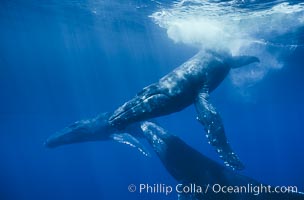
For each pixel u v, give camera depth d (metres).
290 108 77.25
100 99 99.19
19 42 59.88
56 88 103.06
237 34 20.16
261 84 44.03
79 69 84.25
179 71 11.42
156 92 10.53
